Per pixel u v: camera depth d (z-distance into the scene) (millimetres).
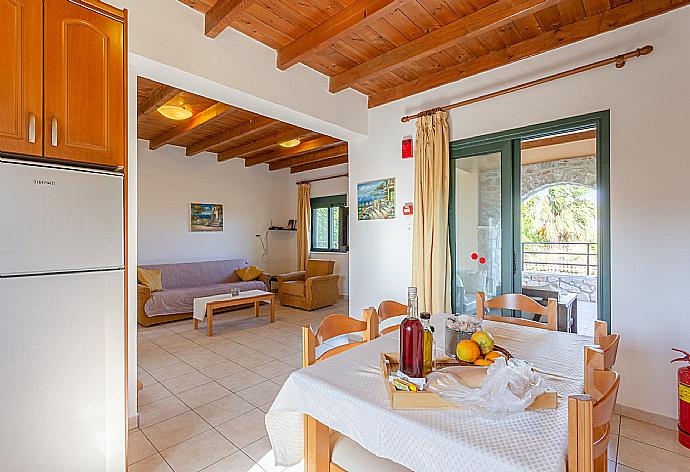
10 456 1411
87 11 1639
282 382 3070
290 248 8258
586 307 6074
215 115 4457
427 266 3420
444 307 3379
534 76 2893
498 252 3189
